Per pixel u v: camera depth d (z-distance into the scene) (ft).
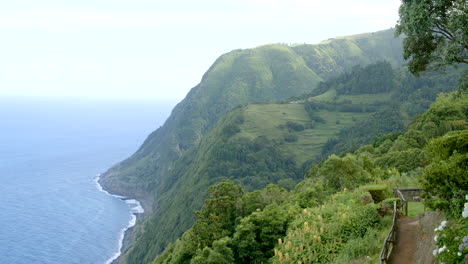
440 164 42.63
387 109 648.38
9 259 400.26
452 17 52.95
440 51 60.23
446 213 37.76
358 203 64.95
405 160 148.15
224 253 75.72
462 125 179.22
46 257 415.23
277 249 62.95
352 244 49.44
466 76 66.18
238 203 113.09
